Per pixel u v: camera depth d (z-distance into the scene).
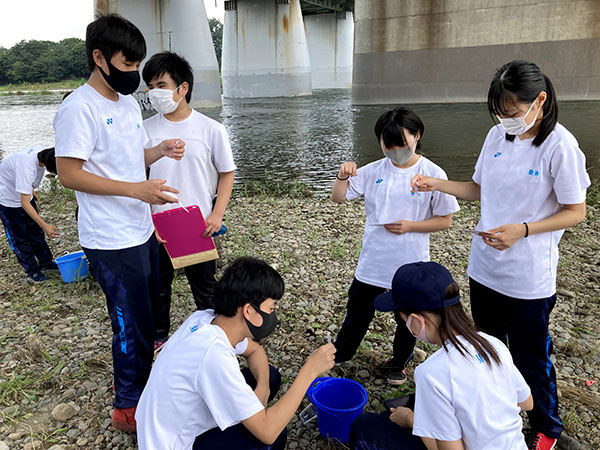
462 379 1.68
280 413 1.85
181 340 1.89
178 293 4.41
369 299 2.86
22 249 4.61
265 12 33.88
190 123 3.08
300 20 34.69
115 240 2.39
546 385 2.31
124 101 2.44
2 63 85.38
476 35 22.06
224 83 36.81
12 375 3.17
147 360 2.63
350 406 2.64
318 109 24.91
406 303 1.83
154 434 1.84
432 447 1.83
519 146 2.18
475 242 2.52
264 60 34.75
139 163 2.52
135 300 2.50
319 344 3.59
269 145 14.85
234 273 1.88
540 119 2.07
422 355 3.37
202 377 1.77
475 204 7.43
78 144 2.19
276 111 24.70
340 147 14.21
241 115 23.23
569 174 2.04
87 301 4.29
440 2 22.23
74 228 6.44
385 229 2.76
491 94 2.04
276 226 6.55
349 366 3.25
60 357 3.43
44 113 29.72
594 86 20.77
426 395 1.72
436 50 22.94
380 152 13.28
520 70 1.95
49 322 3.94
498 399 1.70
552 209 2.19
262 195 8.53
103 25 2.11
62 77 86.00
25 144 16.77
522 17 21.12
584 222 6.33
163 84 2.84
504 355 1.82
